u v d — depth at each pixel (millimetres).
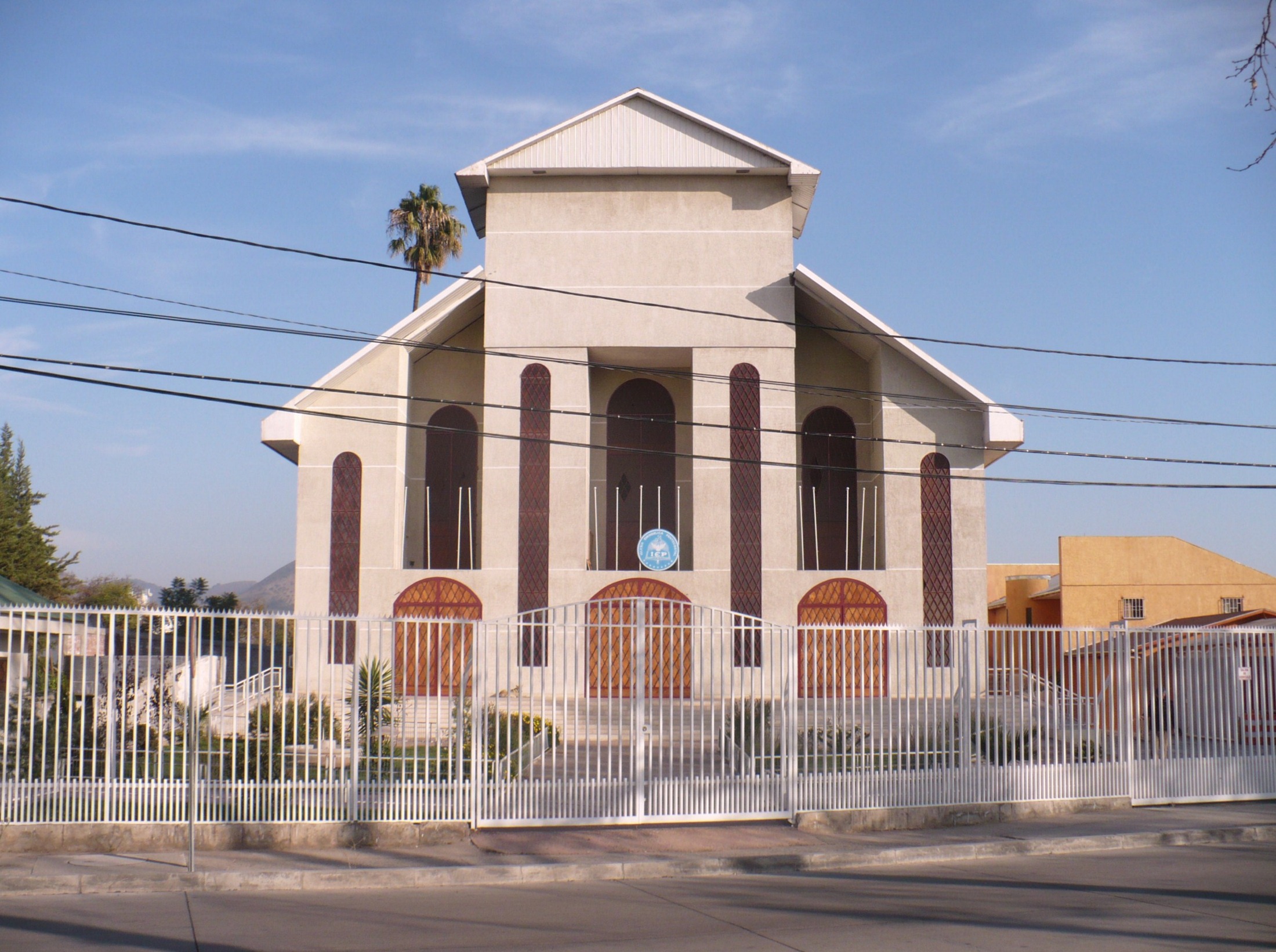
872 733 15352
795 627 15227
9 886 11250
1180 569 42469
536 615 31766
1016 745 15961
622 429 36969
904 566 31891
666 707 19797
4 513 50062
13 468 54125
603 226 33719
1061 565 42938
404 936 9203
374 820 13547
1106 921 9695
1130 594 42500
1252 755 17234
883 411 32500
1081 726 16359
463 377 36000
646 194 33875
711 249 33594
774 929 9445
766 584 32031
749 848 13547
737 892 11391
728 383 33000
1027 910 10273
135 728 13164
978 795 15547
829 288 32312
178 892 11430
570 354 33188
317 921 9859
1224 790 17000
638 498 36594
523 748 17047
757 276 33438
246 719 14094
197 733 12516
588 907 10562
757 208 33781
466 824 13758
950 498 32125
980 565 31812
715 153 33438
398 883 11953
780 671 15156
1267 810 16359
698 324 33281
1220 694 17203
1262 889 11312
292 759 13938
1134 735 16812
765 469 32594
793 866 12961
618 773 15391
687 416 36812
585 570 32125
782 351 33125
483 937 9133
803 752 15289
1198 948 8672
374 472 32375
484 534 32312
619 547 36250
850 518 35500
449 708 14453
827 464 35844
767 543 32250
